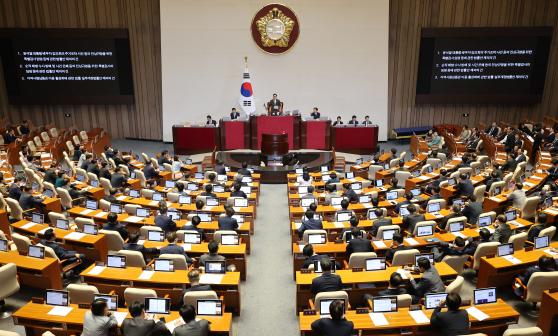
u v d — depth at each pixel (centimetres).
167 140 2020
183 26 1888
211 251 652
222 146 1703
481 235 700
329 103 1959
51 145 1638
